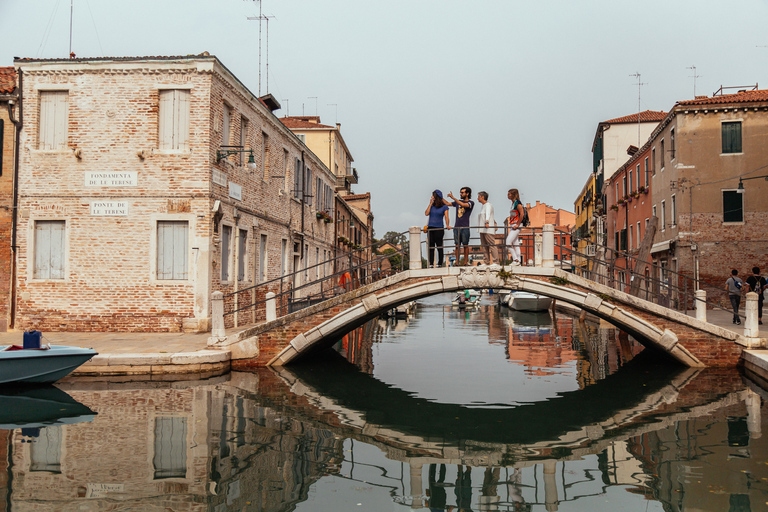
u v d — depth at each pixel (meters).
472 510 5.51
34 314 14.89
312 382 11.92
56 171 14.98
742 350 13.02
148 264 14.82
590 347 17.78
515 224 13.23
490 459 7.12
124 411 8.91
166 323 14.77
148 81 14.94
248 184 17.80
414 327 24.83
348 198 47.41
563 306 35.66
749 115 24.05
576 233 54.78
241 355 13.27
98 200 14.90
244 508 5.43
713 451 7.20
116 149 14.93
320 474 6.43
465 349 17.52
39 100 15.19
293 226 22.98
